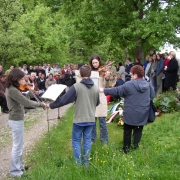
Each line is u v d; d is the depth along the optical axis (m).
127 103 4.83
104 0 15.32
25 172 4.62
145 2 15.28
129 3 15.29
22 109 4.54
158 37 13.37
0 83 10.16
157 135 5.66
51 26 26.98
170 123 6.31
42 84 13.33
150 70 10.73
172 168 4.18
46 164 4.80
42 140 6.55
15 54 21.52
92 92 4.52
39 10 25.91
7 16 19.86
